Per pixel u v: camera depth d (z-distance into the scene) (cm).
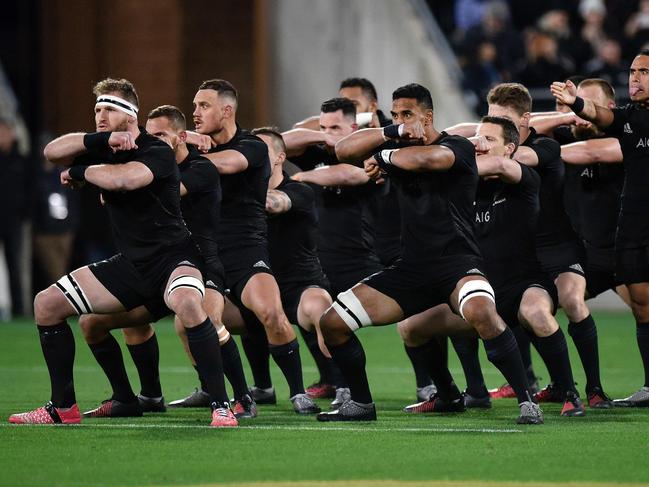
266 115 6656
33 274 6594
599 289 3381
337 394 3247
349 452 2394
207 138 3102
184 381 3903
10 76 8312
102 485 2105
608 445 2472
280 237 3300
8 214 6112
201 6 6819
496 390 3497
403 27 6775
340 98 3472
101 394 3544
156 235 2744
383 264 3603
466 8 7438
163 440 2542
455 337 3011
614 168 3297
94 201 6750
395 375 4125
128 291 2738
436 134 2783
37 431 2669
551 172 3134
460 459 2319
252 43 6794
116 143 2620
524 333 3403
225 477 2161
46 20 6956
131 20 6869
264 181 3159
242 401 2975
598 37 6806
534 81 6588
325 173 3359
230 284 3123
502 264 2969
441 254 2734
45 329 2759
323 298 3262
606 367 4291
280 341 3080
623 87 6256
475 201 2977
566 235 3191
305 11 6612
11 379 3912
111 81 2750
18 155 6128
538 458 2330
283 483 2102
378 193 3472
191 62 6850
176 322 3038
